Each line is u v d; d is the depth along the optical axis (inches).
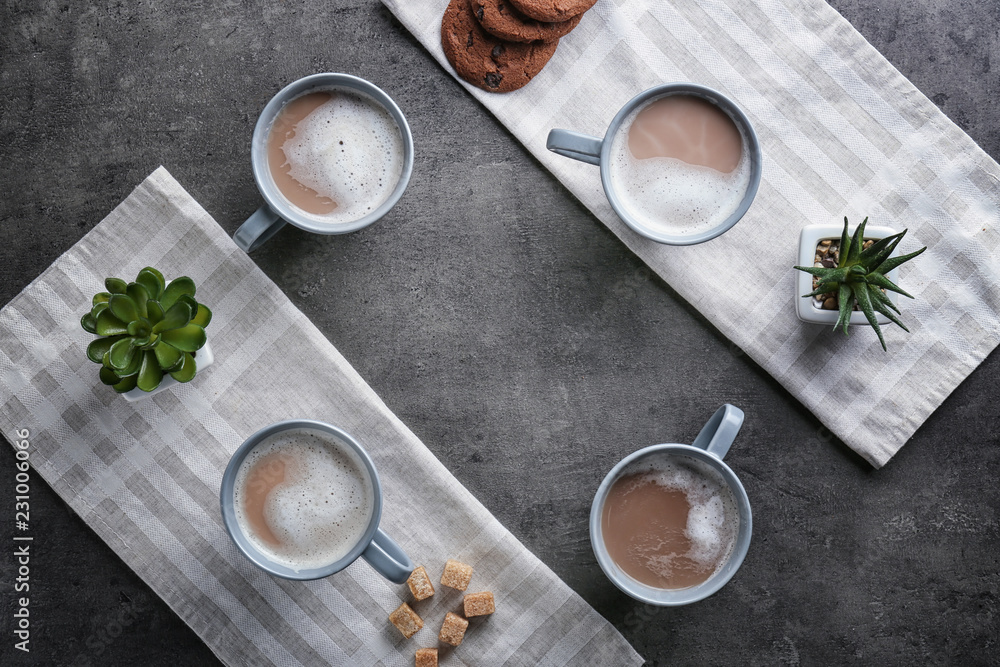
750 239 31.0
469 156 31.3
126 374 27.9
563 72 30.8
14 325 30.6
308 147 29.2
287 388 30.7
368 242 31.3
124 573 31.4
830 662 31.6
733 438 28.9
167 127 31.3
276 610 30.8
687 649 31.6
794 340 30.9
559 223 31.4
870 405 31.0
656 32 30.8
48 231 31.3
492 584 30.8
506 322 31.5
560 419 31.6
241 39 31.1
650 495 29.5
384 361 31.4
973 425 31.6
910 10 31.3
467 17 30.1
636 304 31.5
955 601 31.6
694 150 29.4
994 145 31.3
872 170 30.9
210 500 30.8
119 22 31.1
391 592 30.9
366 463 28.3
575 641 30.8
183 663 31.5
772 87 30.9
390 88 31.1
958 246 30.8
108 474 30.7
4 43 31.2
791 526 31.7
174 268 30.6
